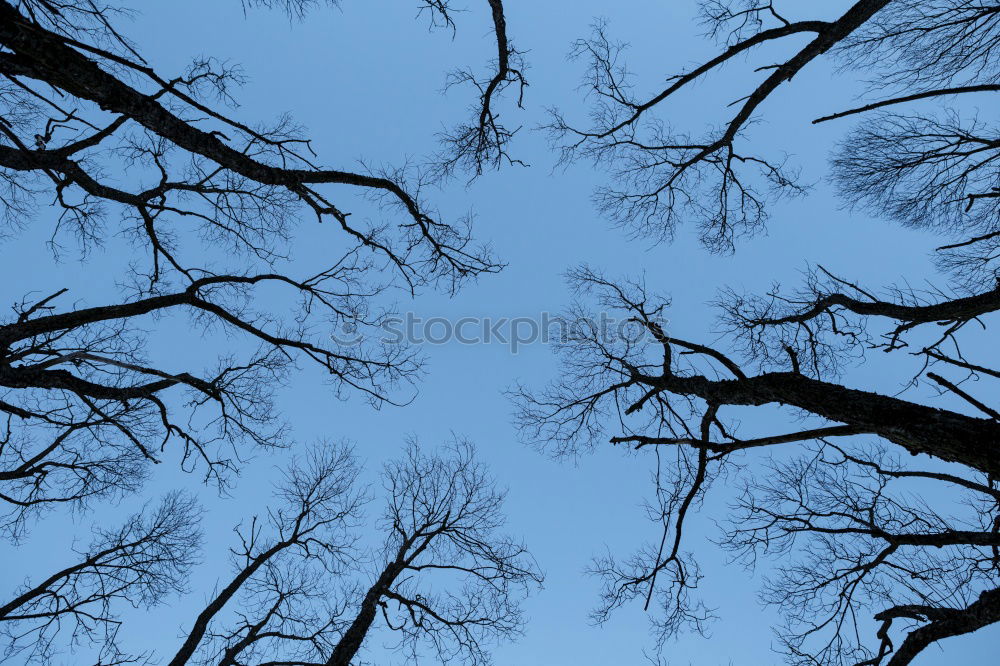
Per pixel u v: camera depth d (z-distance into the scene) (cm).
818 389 530
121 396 660
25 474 601
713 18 732
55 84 444
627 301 786
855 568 582
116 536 729
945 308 598
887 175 677
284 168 646
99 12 412
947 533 481
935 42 613
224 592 796
